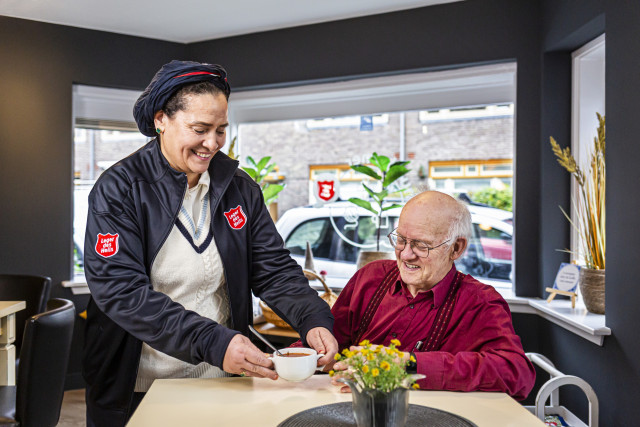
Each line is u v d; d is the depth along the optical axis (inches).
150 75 156.9
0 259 143.6
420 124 144.3
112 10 137.9
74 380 150.5
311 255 142.0
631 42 84.8
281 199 159.5
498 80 132.5
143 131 63.0
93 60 151.0
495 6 127.7
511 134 135.0
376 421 42.7
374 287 69.0
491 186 137.6
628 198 85.7
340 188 152.9
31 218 145.9
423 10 134.3
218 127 59.5
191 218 64.3
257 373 53.8
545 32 120.8
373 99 146.9
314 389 55.8
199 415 48.7
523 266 125.0
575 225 119.3
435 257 60.7
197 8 135.9
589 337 96.5
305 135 156.6
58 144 148.1
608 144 92.4
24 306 104.1
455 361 55.6
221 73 60.1
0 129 143.4
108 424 64.4
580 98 118.7
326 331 60.9
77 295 150.3
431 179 143.8
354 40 141.5
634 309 84.0
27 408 76.9
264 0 130.7
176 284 64.0
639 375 82.7
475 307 61.9
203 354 55.1
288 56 148.7
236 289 66.5
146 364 65.0
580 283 105.9
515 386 56.2
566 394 109.8
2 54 143.1
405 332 63.5
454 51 131.5
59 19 144.5
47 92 146.9
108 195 60.1
